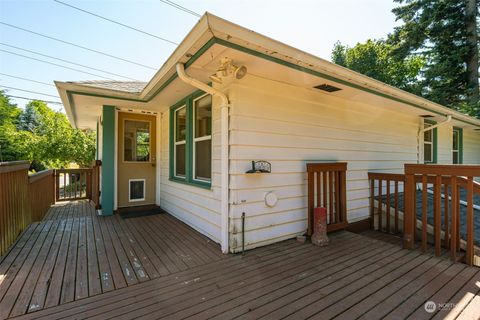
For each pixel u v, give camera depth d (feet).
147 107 15.88
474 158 28.55
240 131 9.46
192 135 12.63
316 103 12.07
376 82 10.99
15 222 10.76
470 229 8.50
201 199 11.78
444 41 35.88
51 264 8.09
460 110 34.63
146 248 9.69
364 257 8.97
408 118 18.13
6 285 6.64
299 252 9.41
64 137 36.22
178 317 5.29
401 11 39.01
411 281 7.14
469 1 33.47
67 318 5.23
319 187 11.45
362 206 14.38
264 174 10.15
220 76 8.70
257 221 9.95
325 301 6.01
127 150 17.12
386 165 16.16
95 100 13.96
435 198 9.50
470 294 6.44
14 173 10.68
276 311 5.55
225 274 7.45
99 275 7.31
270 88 10.28
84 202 20.86
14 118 47.44
